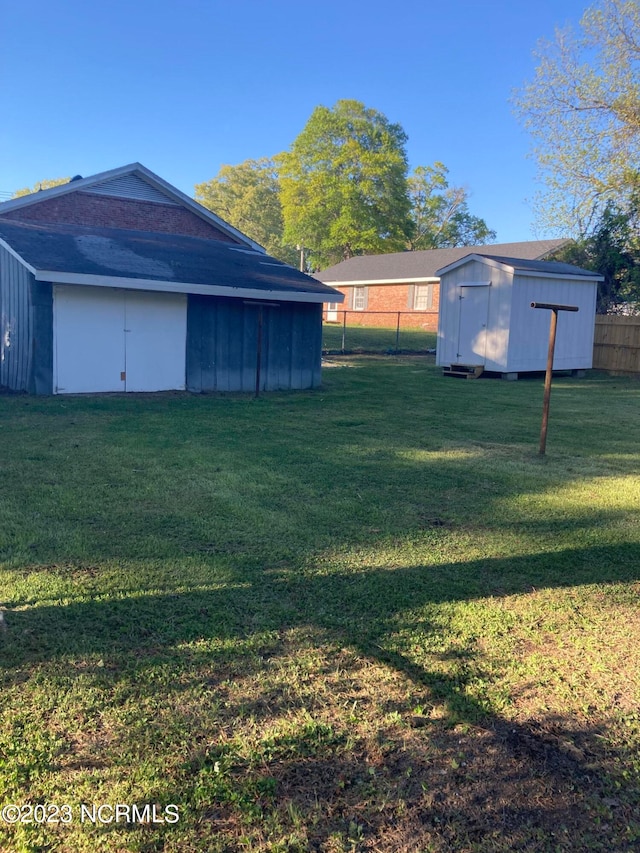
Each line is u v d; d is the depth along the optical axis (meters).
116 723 2.43
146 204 17.72
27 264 10.25
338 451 7.18
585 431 8.95
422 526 4.76
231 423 8.83
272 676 2.77
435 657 2.98
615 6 19.11
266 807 2.07
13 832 1.94
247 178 61.75
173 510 4.89
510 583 3.81
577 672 2.91
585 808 2.13
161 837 1.94
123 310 11.56
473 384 14.94
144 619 3.20
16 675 2.70
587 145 20.39
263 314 13.14
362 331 28.09
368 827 2.01
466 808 2.11
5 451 6.62
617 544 4.50
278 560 4.01
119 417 8.98
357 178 44.81
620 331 18.25
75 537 4.25
